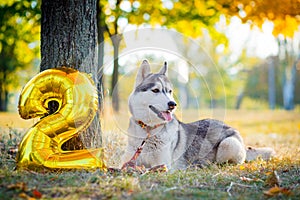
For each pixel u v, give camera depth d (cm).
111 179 445
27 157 490
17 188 399
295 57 3628
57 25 555
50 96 515
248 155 693
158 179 471
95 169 494
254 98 4697
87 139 553
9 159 579
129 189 412
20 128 917
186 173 516
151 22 1121
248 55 4275
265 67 4588
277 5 855
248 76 4700
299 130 1388
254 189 455
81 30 560
